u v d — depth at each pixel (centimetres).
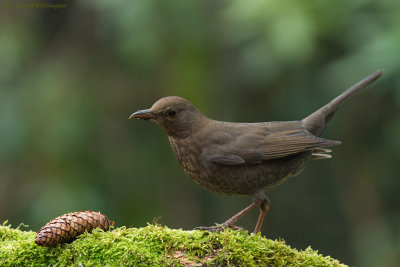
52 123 1209
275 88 1305
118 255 608
